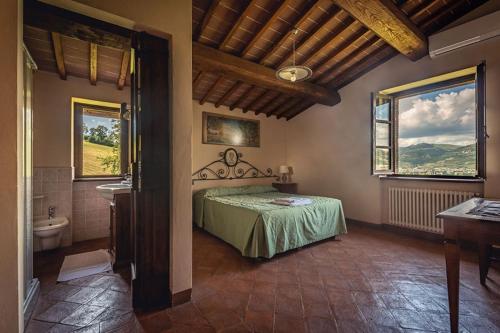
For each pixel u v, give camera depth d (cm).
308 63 374
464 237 143
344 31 314
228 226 320
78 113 352
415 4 283
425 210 339
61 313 174
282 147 575
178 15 184
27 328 158
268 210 283
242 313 174
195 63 308
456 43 292
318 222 321
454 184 318
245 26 291
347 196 448
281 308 180
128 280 226
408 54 332
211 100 464
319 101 450
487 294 194
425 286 211
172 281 183
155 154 180
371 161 387
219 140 480
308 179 524
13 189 115
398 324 161
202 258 281
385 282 219
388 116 400
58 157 322
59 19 152
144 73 175
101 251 302
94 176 365
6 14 113
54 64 302
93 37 177
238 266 258
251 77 348
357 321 164
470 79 317
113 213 266
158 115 180
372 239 348
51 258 279
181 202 187
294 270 247
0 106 112
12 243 115
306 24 297
